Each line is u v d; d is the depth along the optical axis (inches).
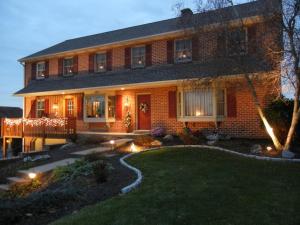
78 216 211.9
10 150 844.6
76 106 780.6
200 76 508.7
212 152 438.3
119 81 687.7
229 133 566.6
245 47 437.1
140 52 733.3
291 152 397.1
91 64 805.9
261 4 418.3
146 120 676.1
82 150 561.6
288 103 448.5
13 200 245.6
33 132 749.3
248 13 462.3
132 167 370.0
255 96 446.6
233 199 239.6
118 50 764.0
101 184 306.5
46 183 368.5
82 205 248.1
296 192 259.4
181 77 571.2
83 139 663.8
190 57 654.5
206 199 238.8
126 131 690.2
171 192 257.1
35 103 859.4
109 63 776.3
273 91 475.8
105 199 259.1
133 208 220.8
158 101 655.8
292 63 384.5
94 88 697.0
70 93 784.9
